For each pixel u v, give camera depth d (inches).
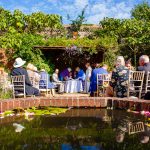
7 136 132.8
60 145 116.1
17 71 330.0
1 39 644.1
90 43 678.5
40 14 804.6
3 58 645.3
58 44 673.6
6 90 339.3
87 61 745.6
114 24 836.0
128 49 767.1
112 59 677.9
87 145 116.6
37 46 666.8
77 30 845.8
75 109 225.3
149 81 321.7
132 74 313.3
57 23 814.5
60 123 164.7
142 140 124.5
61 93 552.4
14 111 212.2
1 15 764.6
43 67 670.5
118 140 124.5
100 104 231.9
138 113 203.5
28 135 134.0
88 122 167.9
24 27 800.3
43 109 224.2
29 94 327.6
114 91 307.0
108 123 163.8
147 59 320.8
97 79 403.5
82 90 567.5
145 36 764.6
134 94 310.2
